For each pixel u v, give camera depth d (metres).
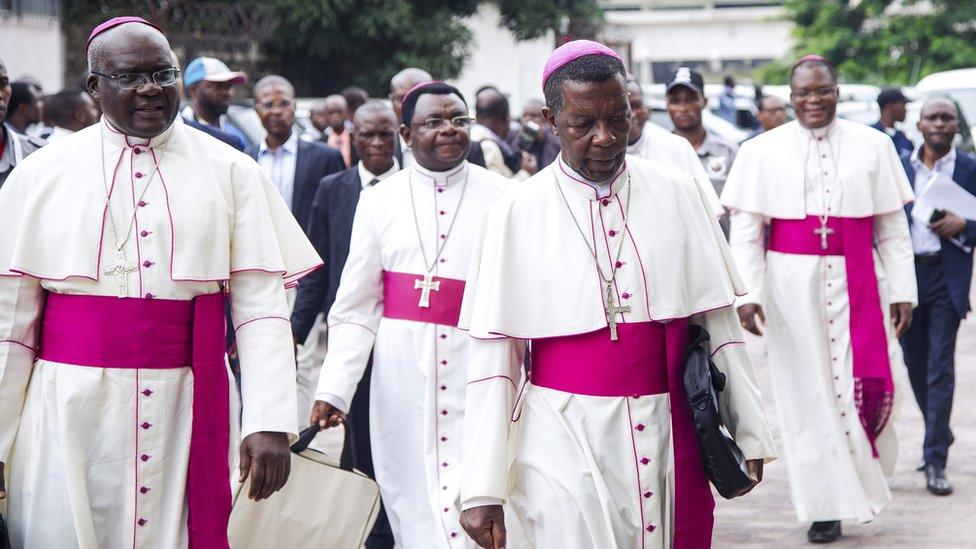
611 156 5.20
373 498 6.90
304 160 11.48
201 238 5.27
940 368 10.44
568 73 5.16
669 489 5.29
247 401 5.34
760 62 77.56
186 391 5.32
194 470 5.29
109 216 5.23
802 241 9.11
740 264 9.24
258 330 5.39
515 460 5.52
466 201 7.60
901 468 11.12
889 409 9.11
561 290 5.33
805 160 9.15
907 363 10.88
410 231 7.49
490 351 5.40
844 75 50.50
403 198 7.62
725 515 9.84
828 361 9.12
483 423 5.33
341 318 7.55
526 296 5.38
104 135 5.38
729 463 5.11
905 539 9.09
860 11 52.19
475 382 5.40
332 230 8.78
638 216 5.37
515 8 34.66
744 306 9.18
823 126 9.14
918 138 14.34
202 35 28.16
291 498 6.80
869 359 9.05
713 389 5.28
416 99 7.64
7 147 8.16
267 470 5.30
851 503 8.96
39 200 5.26
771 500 10.27
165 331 5.26
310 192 11.43
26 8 26.00
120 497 5.23
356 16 31.70
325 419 7.32
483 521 5.24
